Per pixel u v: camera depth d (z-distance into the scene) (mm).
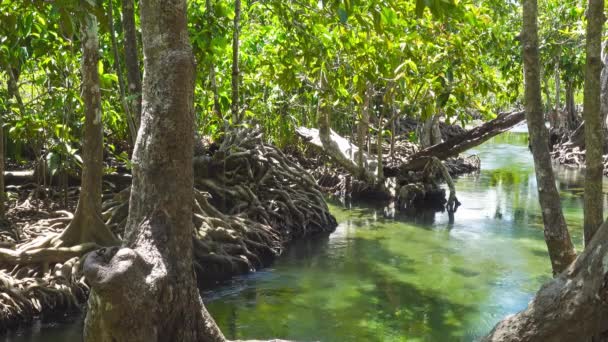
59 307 8227
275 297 9242
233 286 9797
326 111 17906
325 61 11680
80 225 9055
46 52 11000
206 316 5016
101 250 4543
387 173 18234
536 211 16094
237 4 13305
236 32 13219
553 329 3943
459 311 8602
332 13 10125
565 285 3971
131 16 9656
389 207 16828
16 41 9656
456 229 13969
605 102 16906
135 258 4352
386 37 9719
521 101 30562
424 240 12883
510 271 10531
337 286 9789
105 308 4207
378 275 10375
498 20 17203
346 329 7938
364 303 8969
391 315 8461
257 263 11000
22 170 13750
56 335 7652
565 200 17438
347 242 12773
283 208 13219
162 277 4523
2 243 9016
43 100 11906
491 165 26391
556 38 20156
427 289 9578
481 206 16938
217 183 12898
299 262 11242
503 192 19312
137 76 9789
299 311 8625
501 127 17422
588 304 3830
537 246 12297
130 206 4980
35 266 8633
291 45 12219
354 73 12469
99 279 4152
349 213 15977
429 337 7660
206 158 12914
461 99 12703
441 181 21359
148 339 4340
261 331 7852
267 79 15117
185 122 4910
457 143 17641
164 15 4895
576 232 13133
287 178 14391
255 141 14211
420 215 15703
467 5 12000
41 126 11039
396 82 13844
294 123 19812
